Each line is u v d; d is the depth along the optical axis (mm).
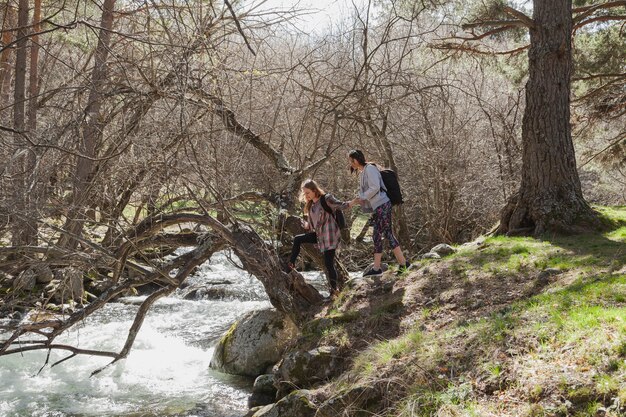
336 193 16391
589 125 17703
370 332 7145
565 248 8750
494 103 20234
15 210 6945
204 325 12336
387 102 11195
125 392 8531
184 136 7438
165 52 7484
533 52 10602
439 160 16016
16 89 13750
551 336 5398
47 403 8133
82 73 8258
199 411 7746
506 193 17297
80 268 8414
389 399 5547
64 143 8055
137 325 8422
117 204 8547
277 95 10961
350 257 14086
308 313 8719
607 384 4539
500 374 5168
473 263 8344
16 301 8758
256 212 10156
